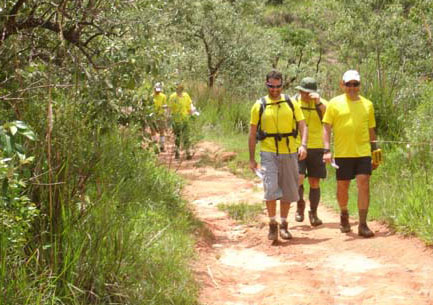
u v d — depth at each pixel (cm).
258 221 1054
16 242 491
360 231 902
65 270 514
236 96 2584
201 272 735
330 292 670
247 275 750
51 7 715
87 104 706
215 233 981
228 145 1947
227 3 2886
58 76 679
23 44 701
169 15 838
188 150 1745
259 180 1476
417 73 1853
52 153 549
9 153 456
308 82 1002
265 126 883
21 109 573
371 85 1416
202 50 2847
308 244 893
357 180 905
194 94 2502
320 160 1002
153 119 856
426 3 2091
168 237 764
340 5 2336
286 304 629
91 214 575
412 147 1130
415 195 936
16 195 492
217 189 1359
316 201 1009
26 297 468
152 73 746
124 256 590
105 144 721
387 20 2125
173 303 595
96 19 740
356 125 901
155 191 949
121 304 548
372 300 628
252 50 2909
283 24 4941
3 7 664
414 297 633
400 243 838
